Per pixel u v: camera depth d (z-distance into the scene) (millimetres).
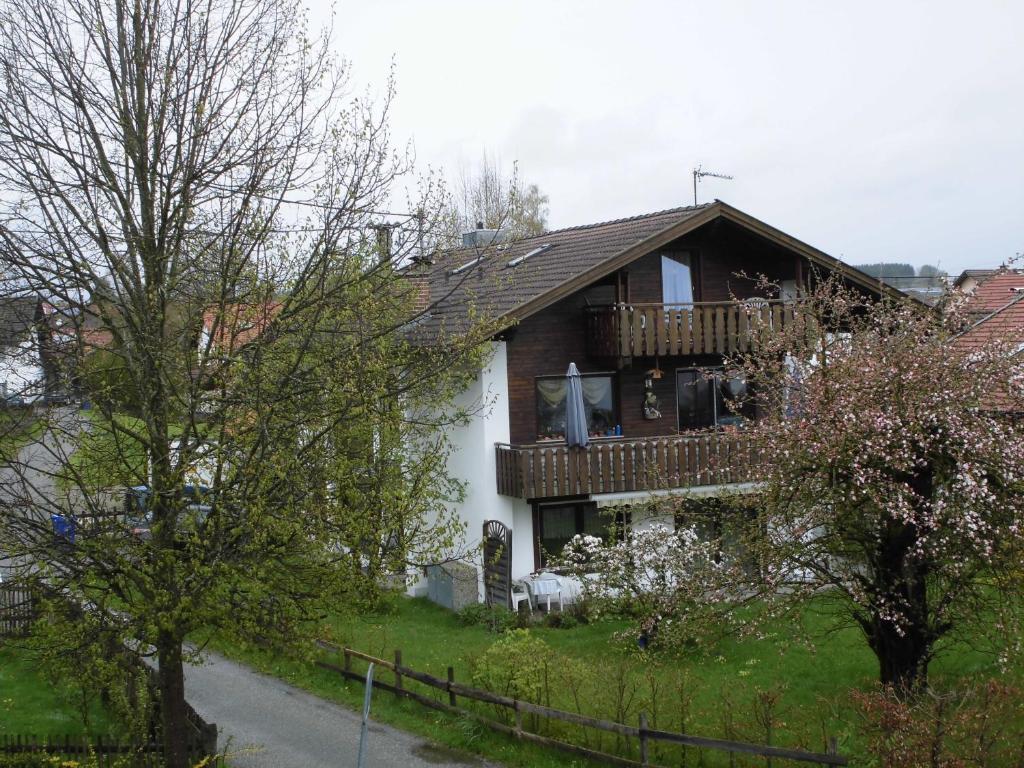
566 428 21281
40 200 10445
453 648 17828
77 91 10539
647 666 15047
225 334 11367
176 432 11703
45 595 9875
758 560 13617
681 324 22188
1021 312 18453
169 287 10703
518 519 21719
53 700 14281
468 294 13984
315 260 11484
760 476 13922
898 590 13023
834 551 13234
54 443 10188
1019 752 10227
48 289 10273
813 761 10602
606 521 22500
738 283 24234
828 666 16062
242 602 10070
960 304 13641
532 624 19391
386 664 15523
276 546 10203
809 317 15219
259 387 10531
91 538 9695
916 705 10672
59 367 10367
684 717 12539
